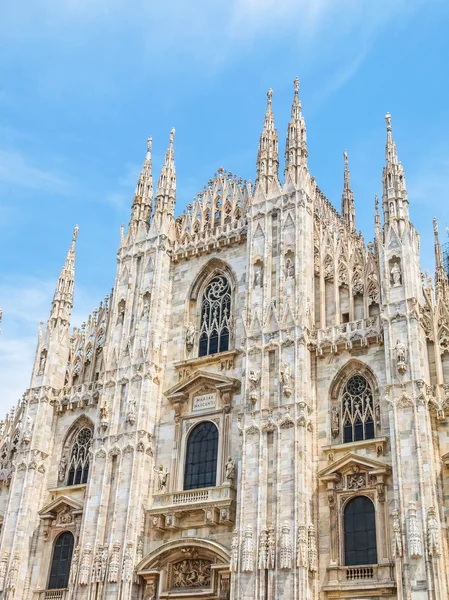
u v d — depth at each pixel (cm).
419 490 4244
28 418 6231
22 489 5916
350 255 5459
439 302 4944
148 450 5512
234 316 5750
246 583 4531
